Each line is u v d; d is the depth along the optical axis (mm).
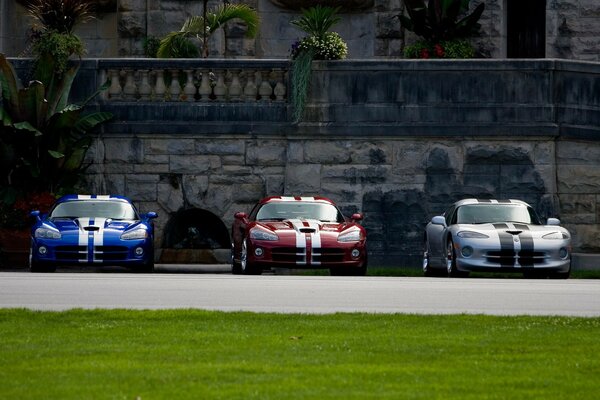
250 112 90000
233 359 34594
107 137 90812
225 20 97562
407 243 89438
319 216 79188
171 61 90500
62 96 89625
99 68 90875
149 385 30188
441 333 40438
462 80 89062
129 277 67375
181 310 46375
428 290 57969
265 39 109438
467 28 97438
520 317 45031
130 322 42969
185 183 90625
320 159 89938
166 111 90312
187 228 93312
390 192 89500
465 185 89250
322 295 54688
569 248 73812
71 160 89062
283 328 41500
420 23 97250
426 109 89250
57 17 92625
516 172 89188
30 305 49594
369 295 54938
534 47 106125
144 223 78688
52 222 77562
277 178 90250
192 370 32469
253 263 74375
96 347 36875
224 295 54375
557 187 89250
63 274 70625
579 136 88562
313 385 30312
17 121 87500
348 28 109125
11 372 32125
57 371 32281
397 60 89250
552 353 36062
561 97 88812
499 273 83312
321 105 89750
